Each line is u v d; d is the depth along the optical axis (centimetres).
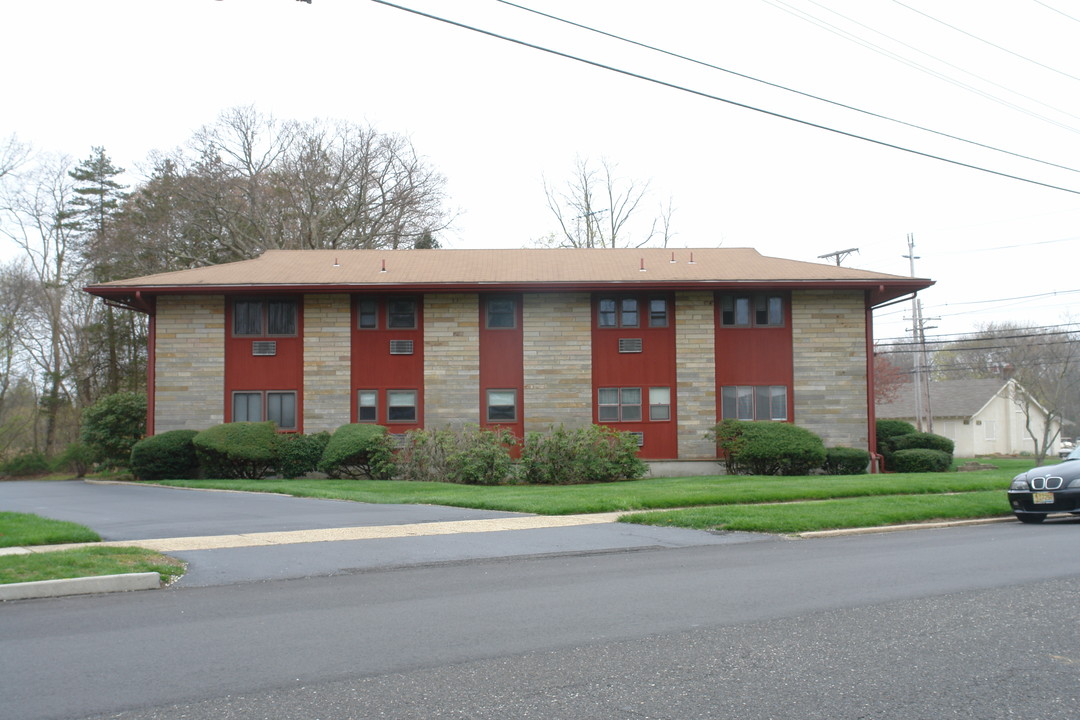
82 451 3881
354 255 3125
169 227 4447
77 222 4666
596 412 2775
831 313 2817
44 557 1002
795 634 703
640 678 586
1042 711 523
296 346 2766
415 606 826
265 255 3136
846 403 2797
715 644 673
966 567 1020
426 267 2944
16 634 721
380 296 2784
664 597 856
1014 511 1538
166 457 2617
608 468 2411
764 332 2811
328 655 649
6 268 4597
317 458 2625
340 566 1052
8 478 3950
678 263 3002
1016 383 4925
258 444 2558
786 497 1773
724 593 874
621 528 1374
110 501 1834
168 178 4434
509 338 2786
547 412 2770
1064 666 612
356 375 2762
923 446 3005
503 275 2817
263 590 920
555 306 2789
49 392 4628
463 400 2764
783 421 2748
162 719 511
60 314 4612
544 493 1823
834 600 835
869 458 2764
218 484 2261
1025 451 5656
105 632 728
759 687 566
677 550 1201
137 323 4634
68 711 526
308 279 2761
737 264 2986
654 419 2778
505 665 619
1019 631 709
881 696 549
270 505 1708
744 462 2625
